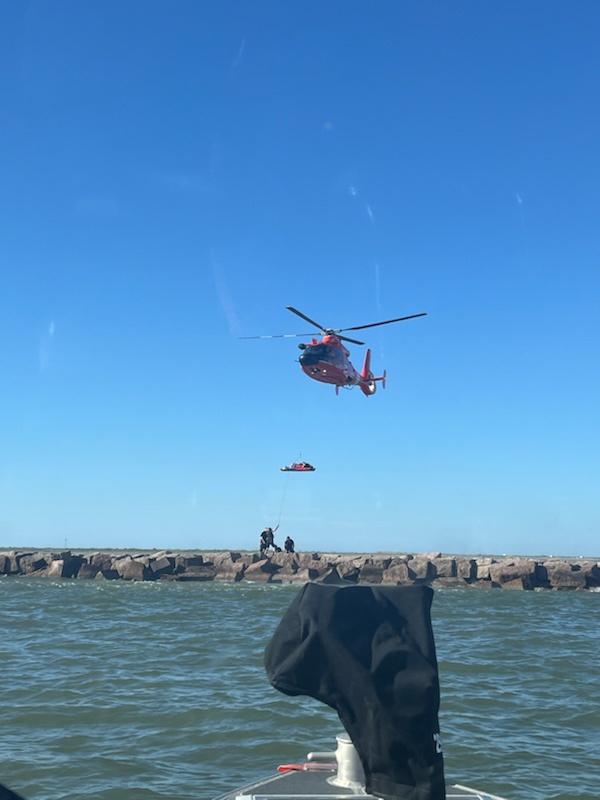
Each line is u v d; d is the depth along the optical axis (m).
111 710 13.80
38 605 35.03
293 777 6.22
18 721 12.97
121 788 9.89
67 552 58.84
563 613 35.56
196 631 25.42
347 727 4.79
